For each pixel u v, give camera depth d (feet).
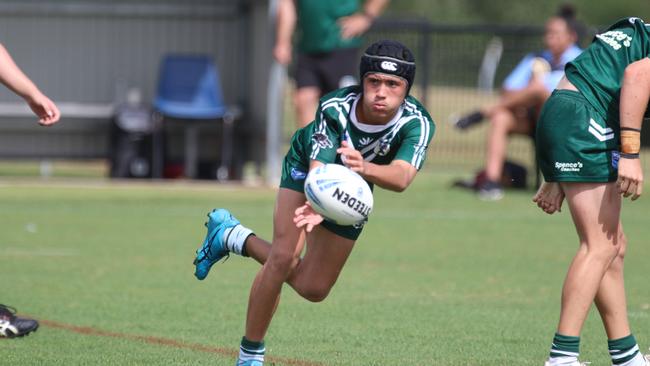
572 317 59.31
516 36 226.58
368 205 54.44
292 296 91.35
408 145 57.16
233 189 169.99
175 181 180.14
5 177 185.47
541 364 67.92
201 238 125.90
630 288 98.22
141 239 124.16
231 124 178.09
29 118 184.96
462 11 570.46
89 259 109.50
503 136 169.99
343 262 60.49
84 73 188.44
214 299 89.40
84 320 80.18
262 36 181.98
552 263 112.88
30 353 69.00
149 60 188.85
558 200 63.36
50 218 139.85
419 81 259.60
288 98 272.51
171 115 173.88
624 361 62.28
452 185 182.19
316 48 157.48
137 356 68.33
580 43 170.09
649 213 158.10
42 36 187.42
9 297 89.10
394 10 558.97
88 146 187.11
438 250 120.57
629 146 57.82
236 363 64.08
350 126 58.08
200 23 188.14
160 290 93.35
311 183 54.29
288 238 59.77
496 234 134.41
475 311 86.33
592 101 59.72
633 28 62.03
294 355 69.41
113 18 188.14
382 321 81.51
